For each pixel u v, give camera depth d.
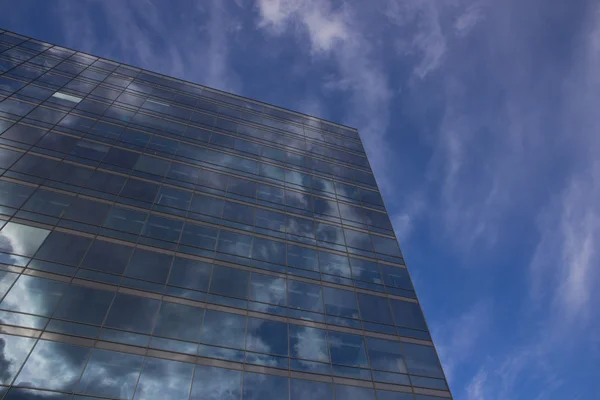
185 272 27.03
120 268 25.34
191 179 34.81
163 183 33.06
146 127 38.44
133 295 24.30
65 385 19.30
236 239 31.22
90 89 40.28
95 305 22.86
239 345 24.45
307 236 34.56
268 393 22.91
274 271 30.11
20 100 34.53
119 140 35.31
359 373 25.88
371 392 25.14
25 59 40.50
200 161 37.28
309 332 27.05
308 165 43.69
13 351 19.44
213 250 29.50
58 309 21.84
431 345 29.59
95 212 28.08
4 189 26.59
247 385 22.80
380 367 26.73
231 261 29.33
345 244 35.47
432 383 27.02
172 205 31.50
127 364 21.14
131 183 31.67
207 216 32.03
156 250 27.58
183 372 21.97
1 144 29.58
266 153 42.62
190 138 39.72
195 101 46.31
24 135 31.28
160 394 20.72
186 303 25.27
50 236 25.17
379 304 31.19
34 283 22.44
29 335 20.28
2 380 18.39
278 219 34.94
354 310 29.91
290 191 38.75
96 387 19.77
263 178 38.88
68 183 29.20
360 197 42.22
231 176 37.22
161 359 22.05
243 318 26.03
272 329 26.20
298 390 23.64
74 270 24.02
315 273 31.48
